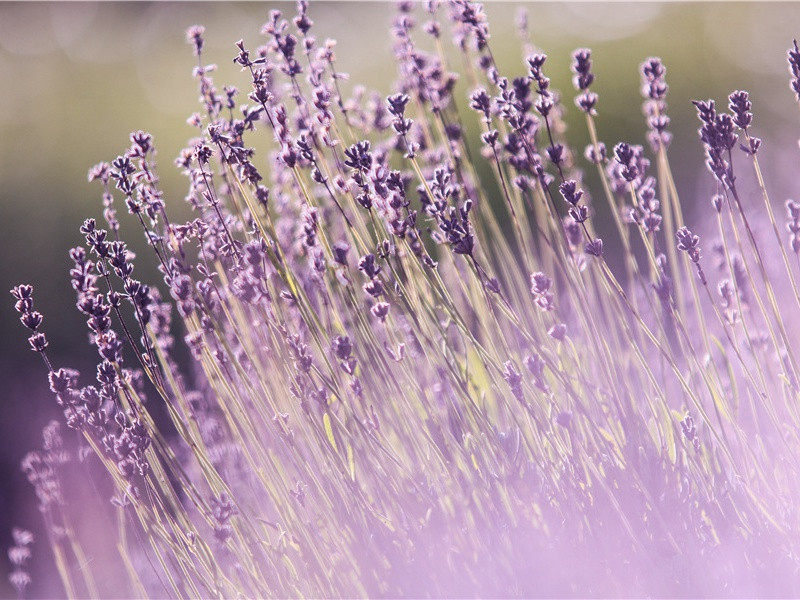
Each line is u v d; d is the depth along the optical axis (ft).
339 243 5.76
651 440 5.77
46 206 11.45
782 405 5.90
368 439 5.76
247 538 5.82
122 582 6.19
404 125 5.77
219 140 5.75
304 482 5.81
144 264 9.34
